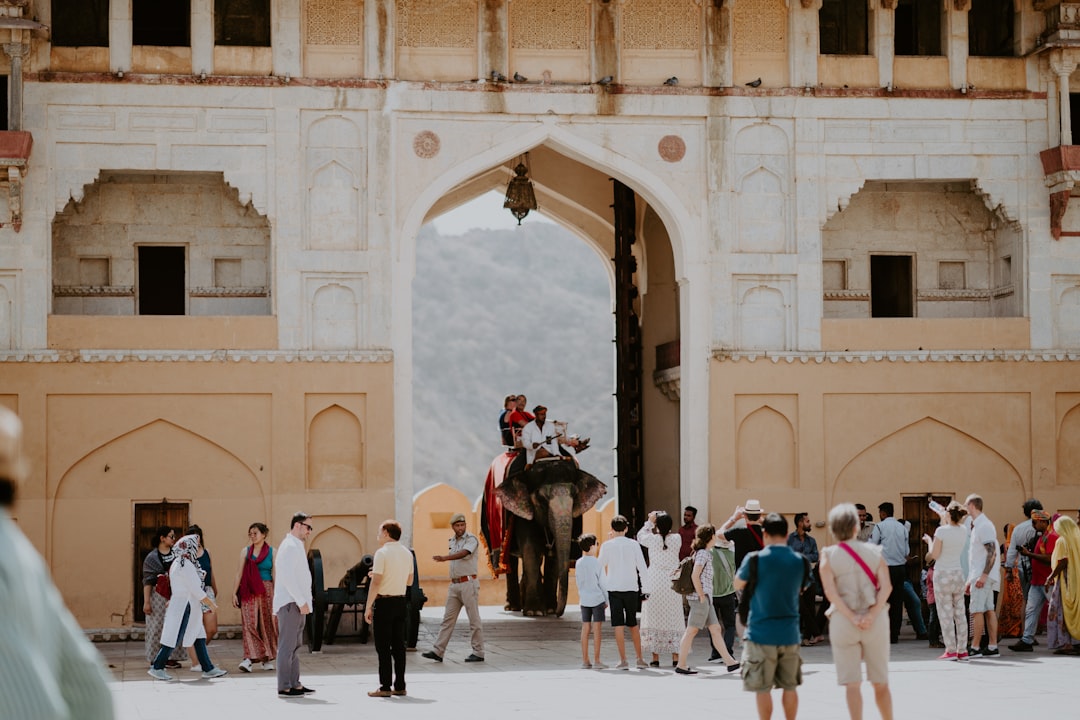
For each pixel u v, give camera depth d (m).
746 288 15.35
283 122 14.75
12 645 2.73
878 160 15.52
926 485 15.38
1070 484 15.53
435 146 14.96
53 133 14.45
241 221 15.47
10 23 13.98
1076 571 11.55
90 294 15.23
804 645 12.92
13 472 3.04
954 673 10.48
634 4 15.35
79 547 14.25
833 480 15.25
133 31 15.09
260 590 11.42
